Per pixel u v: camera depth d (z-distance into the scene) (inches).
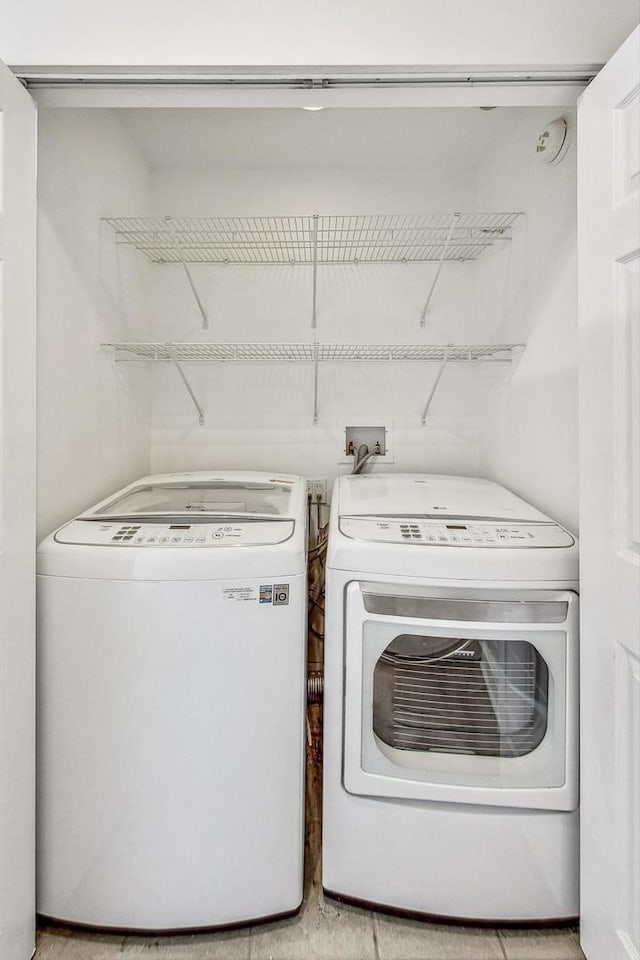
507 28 41.9
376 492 67.4
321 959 48.2
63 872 49.4
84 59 41.8
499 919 50.2
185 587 47.3
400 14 42.0
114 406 70.9
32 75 42.3
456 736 50.7
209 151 78.9
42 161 52.0
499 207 74.5
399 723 51.1
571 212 55.2
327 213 83.7
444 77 43.2
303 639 50.7
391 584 49.3
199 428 85.8
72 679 47.9
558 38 41.9
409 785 49.7
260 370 85.7
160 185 83.4
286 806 50.4
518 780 49.3
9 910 43.4
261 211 83.7
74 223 58.7
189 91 44.2
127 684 47.6
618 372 39.4
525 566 47.7
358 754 50.3
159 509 61.4
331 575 50.6
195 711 48.1
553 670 48.3
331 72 42.5
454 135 75.0
